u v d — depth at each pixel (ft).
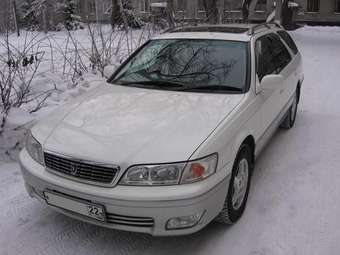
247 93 12.34
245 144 11.75
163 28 34.83
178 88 12.80
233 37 14.17
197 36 14.58
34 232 11.37
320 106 23.35
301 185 13.78
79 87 22.65
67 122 11.20
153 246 10.68
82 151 9.75
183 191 9.14
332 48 47.21
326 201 12.77
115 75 14.53
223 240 10.84
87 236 11.16
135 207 9.18
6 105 17.60
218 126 10.44
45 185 10.18
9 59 23.66
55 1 69.36
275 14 53.11
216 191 9.74
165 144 9.70
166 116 10.92
